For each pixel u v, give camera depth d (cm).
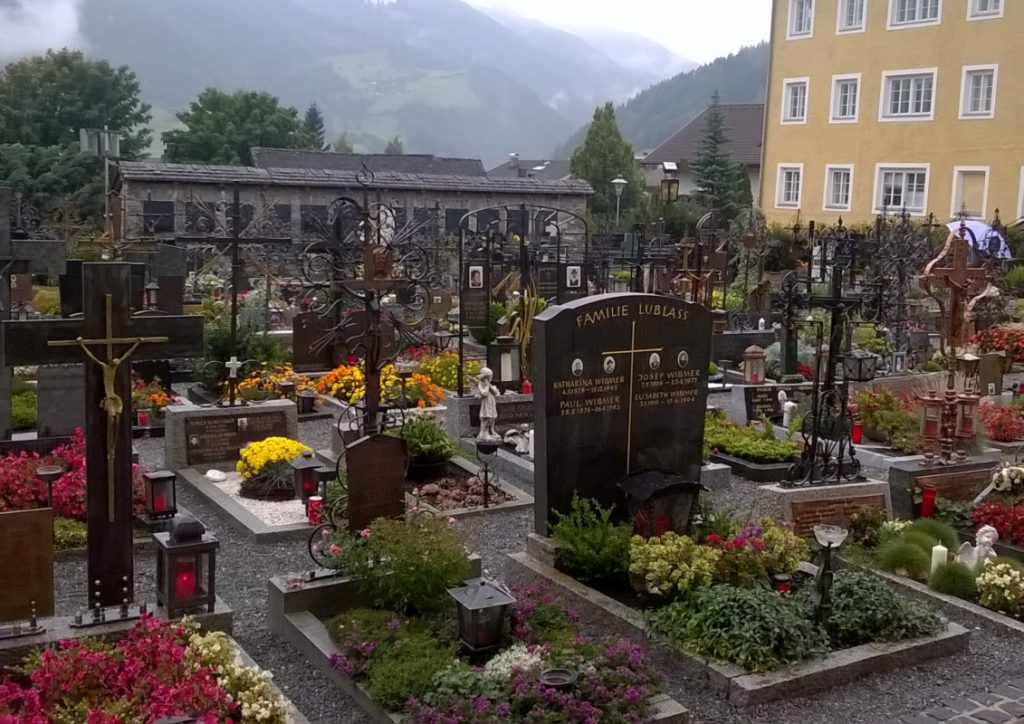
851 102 4172
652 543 916
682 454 1098
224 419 1382
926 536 1054
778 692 762
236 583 987
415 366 1856
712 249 2591
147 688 632
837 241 2417
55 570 1015
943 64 3866
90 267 753
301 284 2364
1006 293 2798
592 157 5953
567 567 969
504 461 1410
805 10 4288
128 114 5750
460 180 3884
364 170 1875
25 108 5409
